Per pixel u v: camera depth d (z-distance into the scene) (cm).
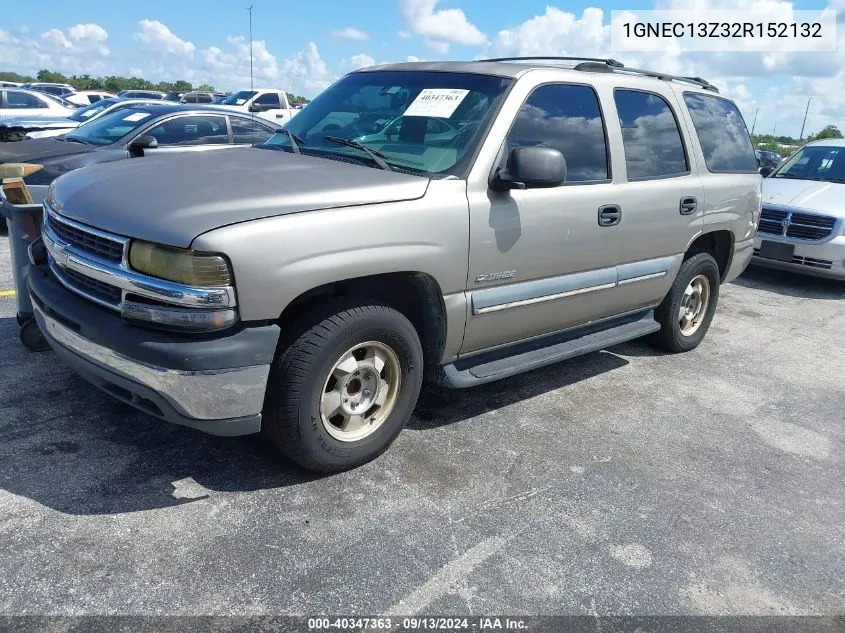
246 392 279
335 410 318
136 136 802
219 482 317
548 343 429
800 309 742
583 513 320
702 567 290
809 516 337
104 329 281
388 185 319
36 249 355
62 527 276
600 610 259
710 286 555
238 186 301
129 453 333
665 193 460
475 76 388
